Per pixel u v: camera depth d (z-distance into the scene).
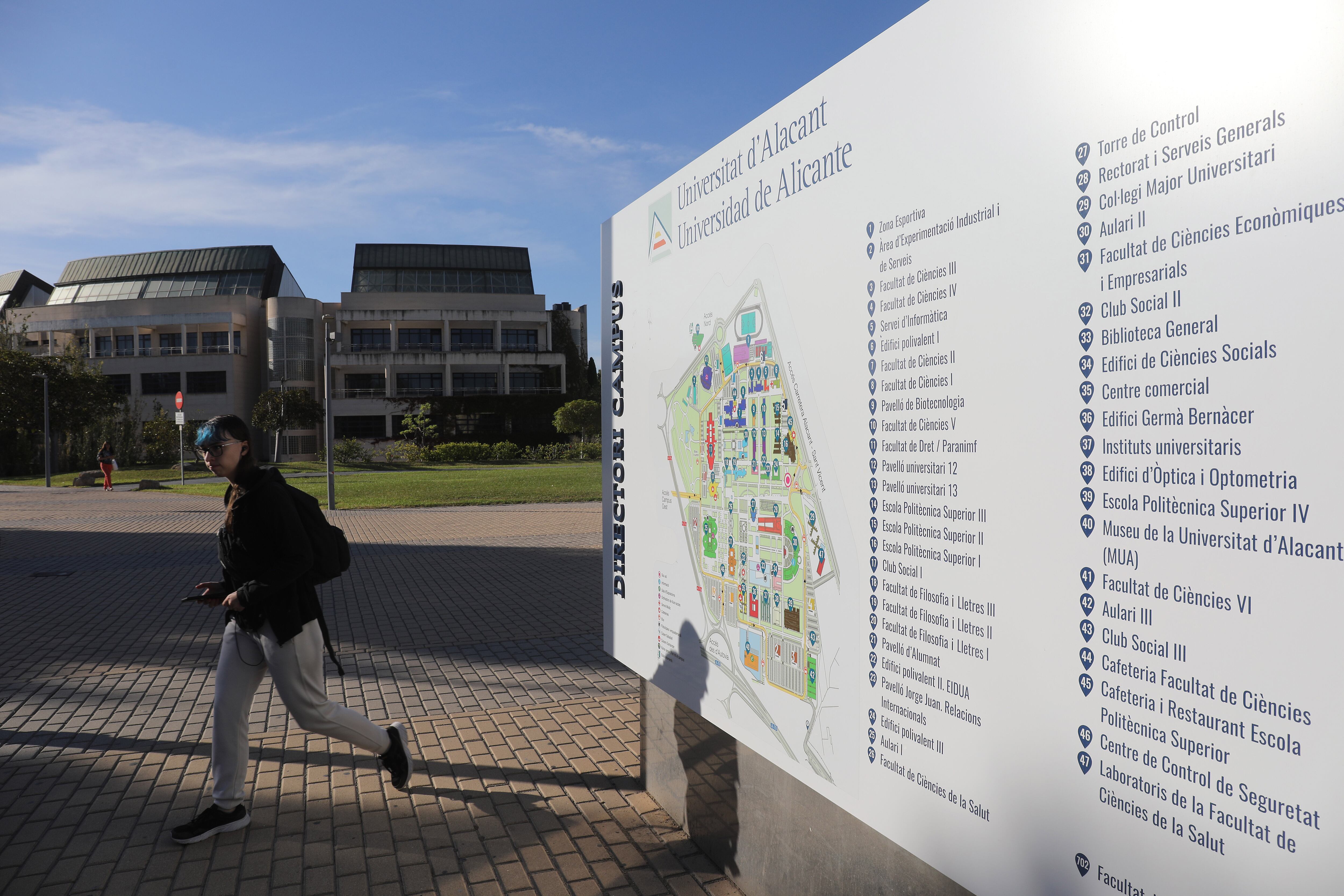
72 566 11.94
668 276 3.42
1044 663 1.72
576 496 23.34
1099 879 1.62
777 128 2.64
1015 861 1.81
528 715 5.05
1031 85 1.72
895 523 2.15
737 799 3.07
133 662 6.55
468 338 74.31
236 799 3.51
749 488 2.87
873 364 2.22
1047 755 1.73
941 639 2.00
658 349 3.52
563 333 81.12
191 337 71.62
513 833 3.50
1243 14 1.34
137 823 3.63
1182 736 1.46
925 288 2.03
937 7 1.97
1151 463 1.50
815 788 2.53
